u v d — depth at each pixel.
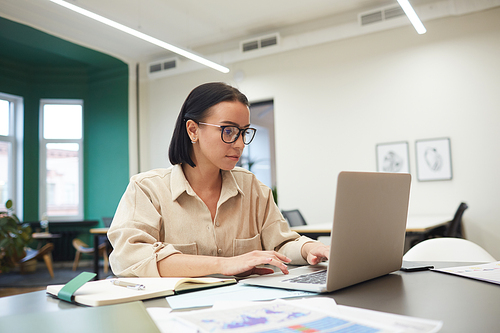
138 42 6.16
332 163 5.38
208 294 0.77
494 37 4.50
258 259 0.90
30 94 7.05
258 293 0.77
